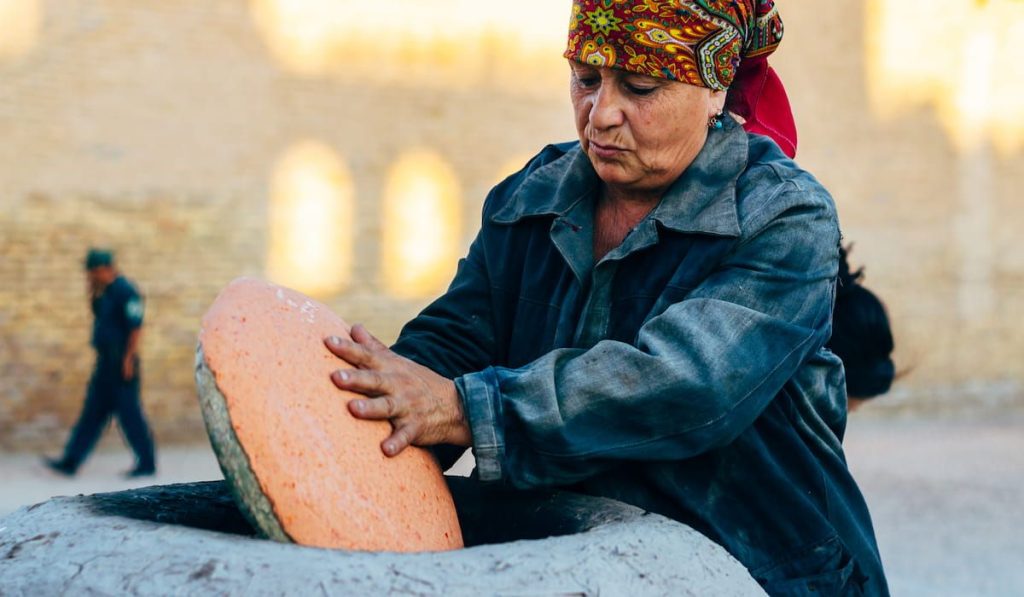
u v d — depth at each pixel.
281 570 1.26
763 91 2.02
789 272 1.68
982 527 7.48
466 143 11.45
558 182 1.92
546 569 1.32
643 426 1.60
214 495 1.76
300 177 10.81
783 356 1.63
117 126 10.12
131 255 10.20
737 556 1.67
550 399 1.59
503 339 1.93
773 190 1.73
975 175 13.55
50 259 9.91
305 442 1.42
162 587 1.27
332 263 10.98
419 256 11.30
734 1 1.73
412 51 11.21
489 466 1.59
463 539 1.75
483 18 11.45
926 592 5.82
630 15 1.67
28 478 8.70
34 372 9.88
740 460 1.71
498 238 1.96
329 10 10.84
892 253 13.25
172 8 10.26
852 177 13.12
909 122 13.30
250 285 1.53
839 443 1.88
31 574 1.34
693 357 1.59
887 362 2.74
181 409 10.41
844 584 1.71
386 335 11.20
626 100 1.72
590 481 1.72
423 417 1.55
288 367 1.46
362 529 1.41
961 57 13.46
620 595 1.33
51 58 9.88
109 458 9.84
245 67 10.55
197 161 10.41
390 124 11.15
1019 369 13.77
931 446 11.19
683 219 1.74
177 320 10.38
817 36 13.00
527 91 11.66
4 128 9.76
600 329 1.79
